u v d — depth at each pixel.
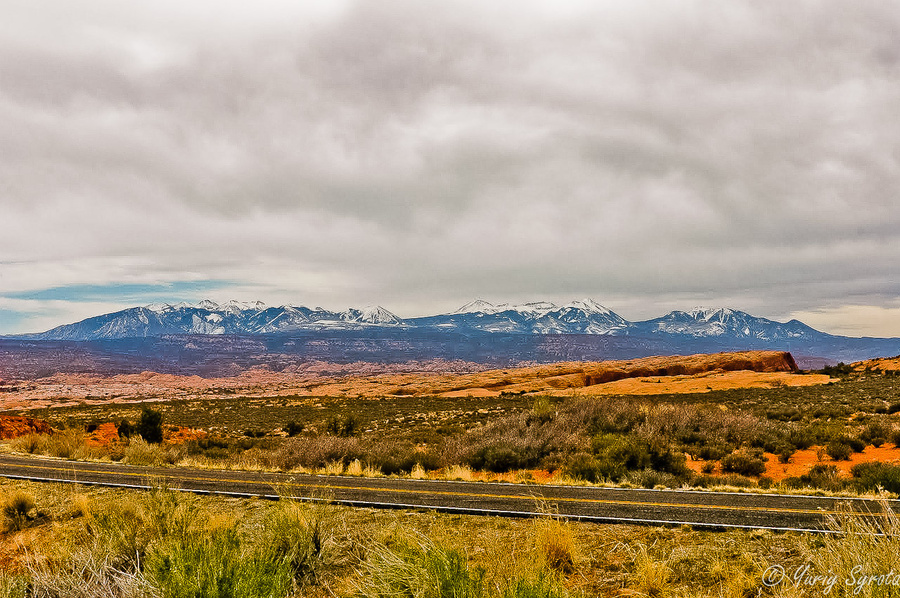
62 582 6.02
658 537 8.38
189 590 4.98
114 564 6.81
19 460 19.92
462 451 22.92
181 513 8.23
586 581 6.85
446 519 9.95
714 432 28.38
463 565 5.55
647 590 6.40
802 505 10.20
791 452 23.31
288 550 7.45
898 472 13.82
